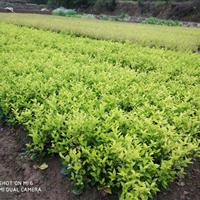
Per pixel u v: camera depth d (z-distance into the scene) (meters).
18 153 4.78
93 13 46.28
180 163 3.90
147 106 4.95
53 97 5.05
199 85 6.42
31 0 53.06
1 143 5.05
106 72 6.66
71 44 10.03
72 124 4.23
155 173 3.71
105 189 3.75
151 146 3.97
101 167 3.77
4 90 5.53
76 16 35.56
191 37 15.20
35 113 4.77
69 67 6.95
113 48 9.82
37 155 4.55
